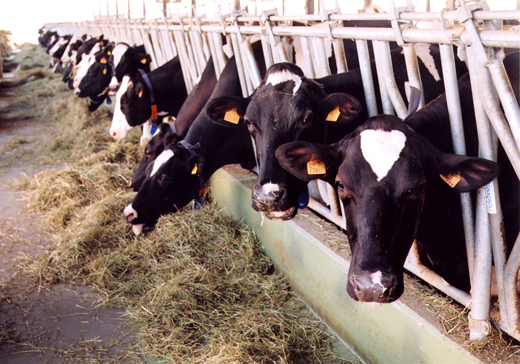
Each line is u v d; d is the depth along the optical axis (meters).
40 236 5.07
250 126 3.10
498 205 2.29
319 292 3.52
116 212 5.27
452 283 3.01
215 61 5.18
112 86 8.31
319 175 2.32
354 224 2.19
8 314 3.72
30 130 9.52
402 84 3.45
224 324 3.43
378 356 2.94
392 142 2.16
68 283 4.18
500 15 1.91
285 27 3.71
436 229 2.68
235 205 4.93
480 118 2.25
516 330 2.39
